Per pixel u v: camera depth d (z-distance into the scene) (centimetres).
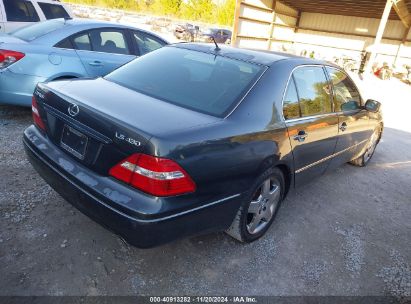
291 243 311
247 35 1614
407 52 1819
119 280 241
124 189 211
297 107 314
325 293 259
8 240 262
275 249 299
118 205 206
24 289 223
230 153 238
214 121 241
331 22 1991
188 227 225
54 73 473
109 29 537
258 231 299
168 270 256
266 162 270
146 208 201
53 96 256
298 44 2138
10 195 316
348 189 449
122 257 262
